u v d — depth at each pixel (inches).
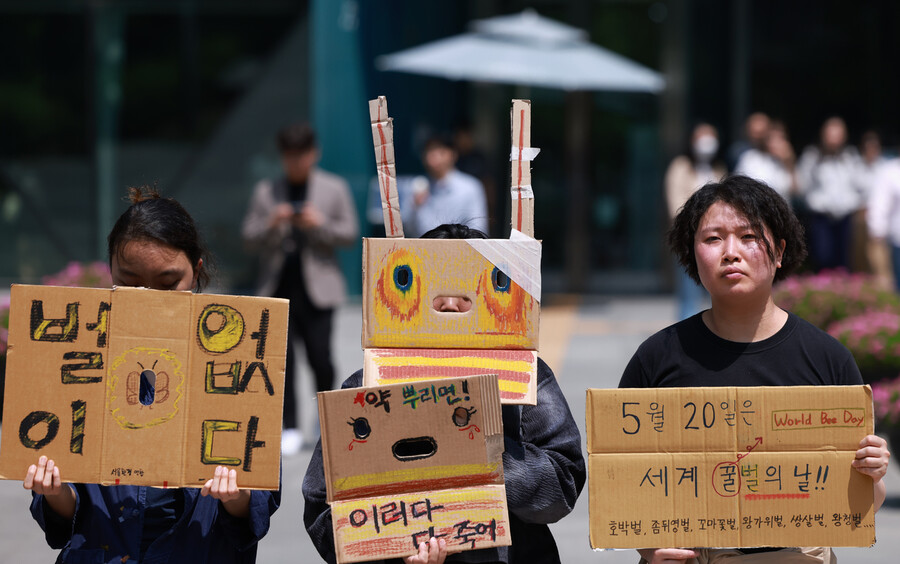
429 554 184.1
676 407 189.8
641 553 198.7
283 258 475.2
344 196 483.5
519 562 199.5
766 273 196.4
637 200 1005.8
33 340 187.6
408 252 197.5
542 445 201.0
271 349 189.2
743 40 975.0
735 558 196.4
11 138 927.7
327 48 853.8
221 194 903.7
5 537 372.2
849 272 810.2
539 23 887.1
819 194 807.7
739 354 199.0
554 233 1016.9
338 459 185.2
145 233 193.5
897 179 692.1
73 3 911.7
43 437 186.5
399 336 196.9
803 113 976.3
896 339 446.9
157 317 188.7
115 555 194.4
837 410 187.8
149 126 912.3
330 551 189.9
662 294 988.6
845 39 967.6
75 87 919.0
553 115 1007.0
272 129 893.8
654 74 985.5
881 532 376.8
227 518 193.2
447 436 186.1
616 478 189.9
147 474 186.7
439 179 600.7
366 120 872.9
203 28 897.5
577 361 661.3
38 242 933.8
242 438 187.6
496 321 196.5
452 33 979.3
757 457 189.0
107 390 187.6
